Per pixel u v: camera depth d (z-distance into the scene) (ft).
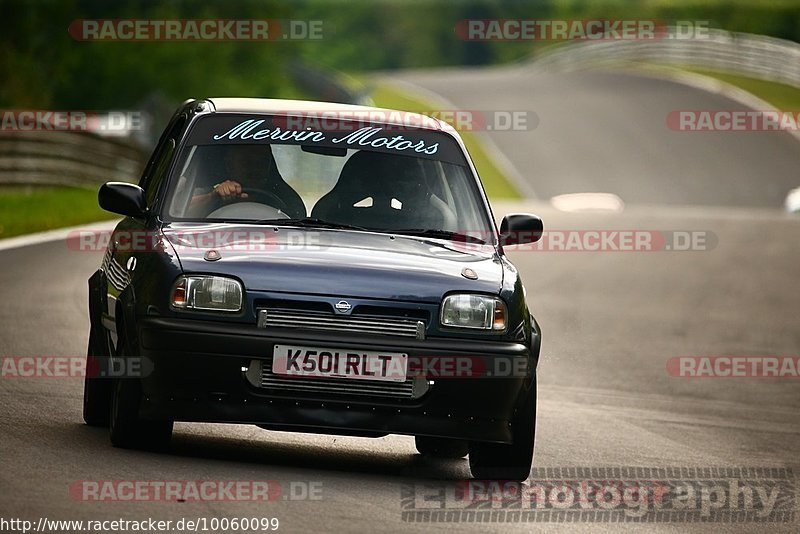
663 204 498.69
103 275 90.94
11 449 75.72
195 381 75.82
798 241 319.06
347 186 88.12
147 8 626.23
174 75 630.33
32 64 540.11
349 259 80.18
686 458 99.86
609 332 181.16
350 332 76.89
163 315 76.79
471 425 78.38
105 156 362.33
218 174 87.15
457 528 66.90
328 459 85.71
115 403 78.95
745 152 595.47
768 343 181.57
